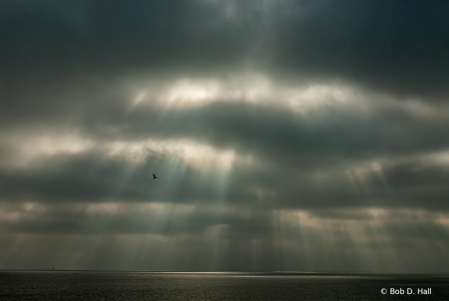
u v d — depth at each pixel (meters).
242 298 152.62
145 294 167.75
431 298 158.75
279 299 149.12
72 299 144.75
